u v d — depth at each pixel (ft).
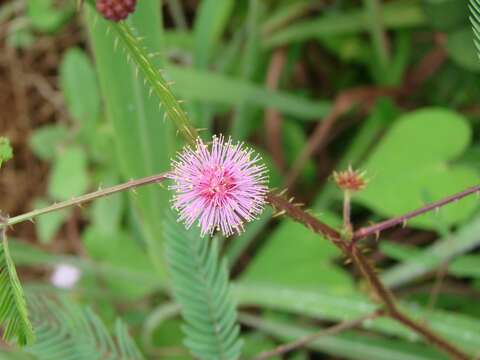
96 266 1.03
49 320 0.64
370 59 1.10
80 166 1.01
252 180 0.47
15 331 0.45
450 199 0.49
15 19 1.23
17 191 1.21
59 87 1.24
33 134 1.15
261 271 0.95
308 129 1.14
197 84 1.01
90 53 1.23
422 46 1.11
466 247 0.83
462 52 0.94
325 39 1.10
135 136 0.77
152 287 1.01
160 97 0.44
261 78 1.13
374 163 0.92
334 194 1.01
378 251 1.02
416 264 0.89
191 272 0.62
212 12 1.01
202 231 0.48
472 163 0.97
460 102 1.06
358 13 1.05
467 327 0.81
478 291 0.94
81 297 1.02
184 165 0.47
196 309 0.62
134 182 0.45
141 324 1.01
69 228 1.18
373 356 0.88
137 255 1.02
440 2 0.90
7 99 1.24
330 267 0.92
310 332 0.92
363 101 1.06
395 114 1.04
